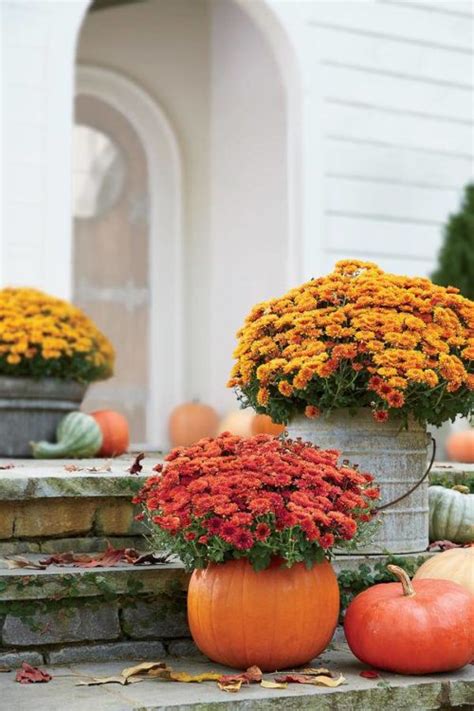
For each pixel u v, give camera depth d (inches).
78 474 167.2
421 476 172.9
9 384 262.7
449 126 378.0
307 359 162.4
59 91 323.0
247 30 389.7
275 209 374.9
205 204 414.3
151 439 409.4
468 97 381.1
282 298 175.6
